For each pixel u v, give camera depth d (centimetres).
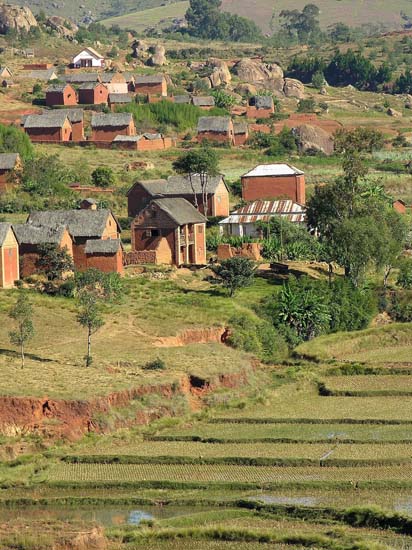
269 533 16475
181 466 19938
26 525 16900
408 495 18275
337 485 18625
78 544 16238
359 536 16438
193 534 16575
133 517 17750
